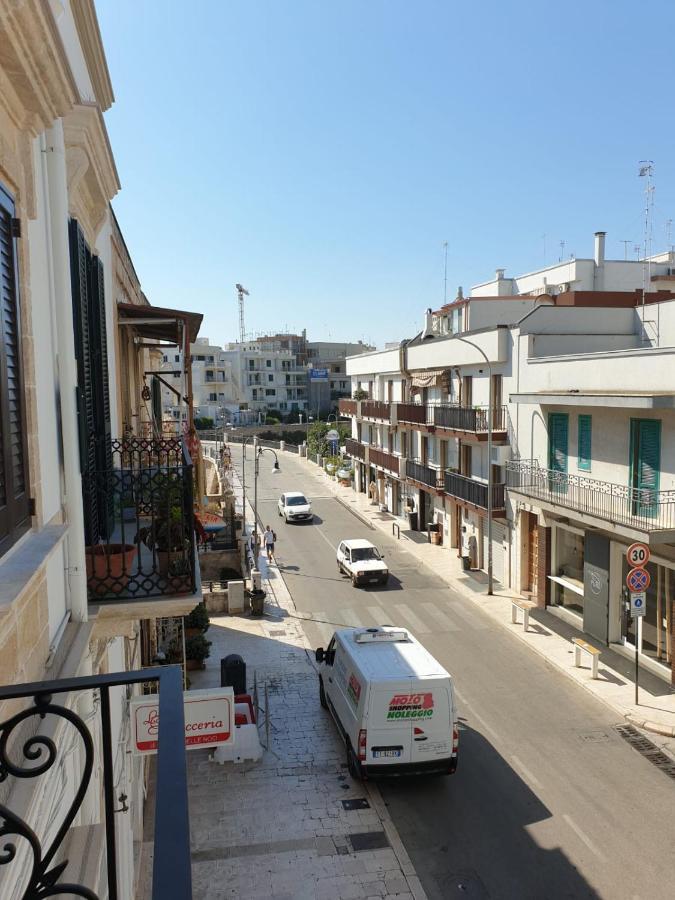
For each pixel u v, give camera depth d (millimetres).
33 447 3795
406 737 11070
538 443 21062
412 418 32094
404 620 20891
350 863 9586
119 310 10219
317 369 106625
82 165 5934
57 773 3340
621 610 17766
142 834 9625
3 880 2398
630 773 12000
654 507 15695
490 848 9938
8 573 2975
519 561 22922
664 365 15617
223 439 83250
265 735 13562
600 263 35500
